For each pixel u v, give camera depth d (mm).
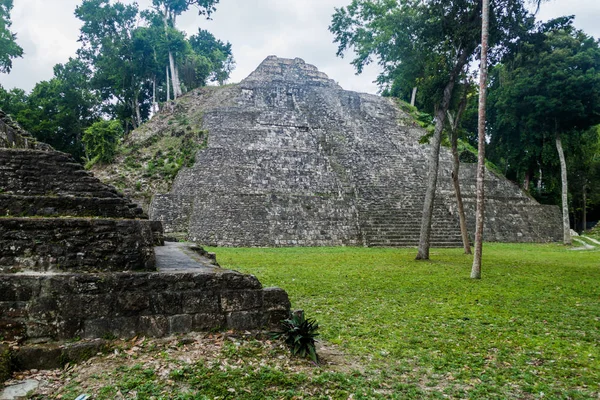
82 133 36781
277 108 34562
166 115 33031
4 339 4461
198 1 37469
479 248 11508
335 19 17703
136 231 5457
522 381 4621
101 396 3805
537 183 38750
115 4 36125
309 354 5008
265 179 24953
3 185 5621
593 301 8586
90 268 5113
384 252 18953
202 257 8125
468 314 7465
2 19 29406
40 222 5074
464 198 27516
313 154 27281
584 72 26188
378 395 4121
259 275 11352
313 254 17625
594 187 38156
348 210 23797
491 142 35656
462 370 4898
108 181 24766
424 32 16188
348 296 8906
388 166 29719
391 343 5844
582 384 4535
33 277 4695
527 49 15555
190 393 3904
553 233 27969
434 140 16484
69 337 4664
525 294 9250
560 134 28219
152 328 4969
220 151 25750
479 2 14594
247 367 4508
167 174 25500
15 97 35938
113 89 39469
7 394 3859
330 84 42625
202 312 5215
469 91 17266
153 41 35969
